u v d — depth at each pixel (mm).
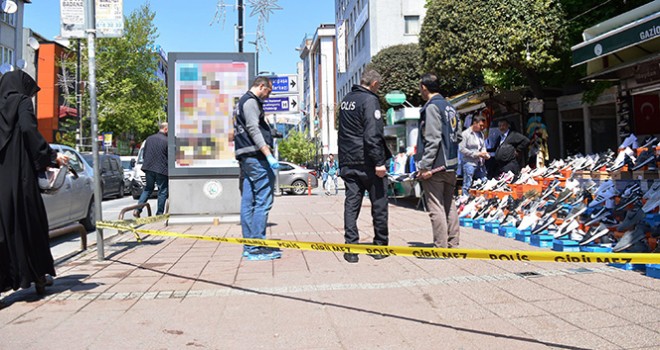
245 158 6117
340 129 6016
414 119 14898
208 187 9797
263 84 6160
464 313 3922
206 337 3521
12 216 4234
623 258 2814
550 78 14516
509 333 3477
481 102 14984
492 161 11688
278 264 5855
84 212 9789
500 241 7023
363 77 5953
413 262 5801
